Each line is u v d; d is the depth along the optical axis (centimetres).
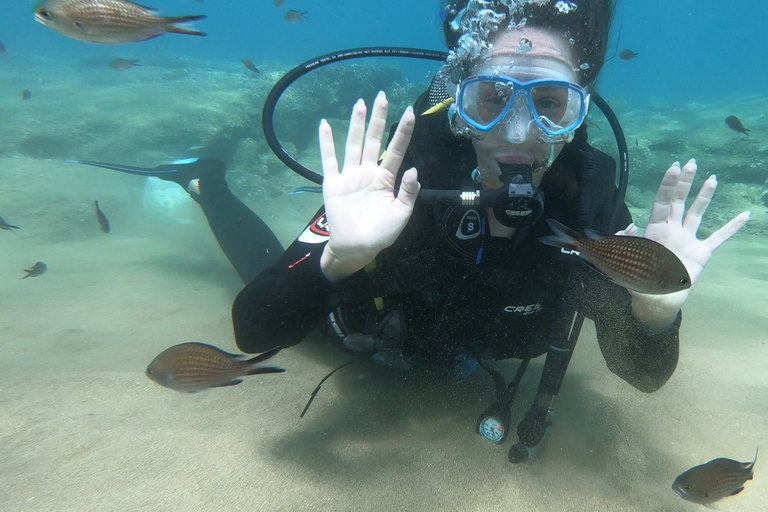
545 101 60
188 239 189
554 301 69
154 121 296
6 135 260
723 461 51
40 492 58
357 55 83
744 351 98
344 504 58
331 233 54
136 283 131
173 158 286
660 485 63
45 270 133
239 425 71
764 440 72
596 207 67
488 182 64
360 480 62
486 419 65
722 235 58
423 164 66
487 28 59
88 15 61
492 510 58
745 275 156
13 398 75
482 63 60
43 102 315
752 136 366
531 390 84
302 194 290
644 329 64
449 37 72
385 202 54
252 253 130
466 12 61
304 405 77
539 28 58
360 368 88
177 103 325
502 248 66
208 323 107
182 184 152
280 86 83
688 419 77
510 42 59
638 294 59
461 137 65
